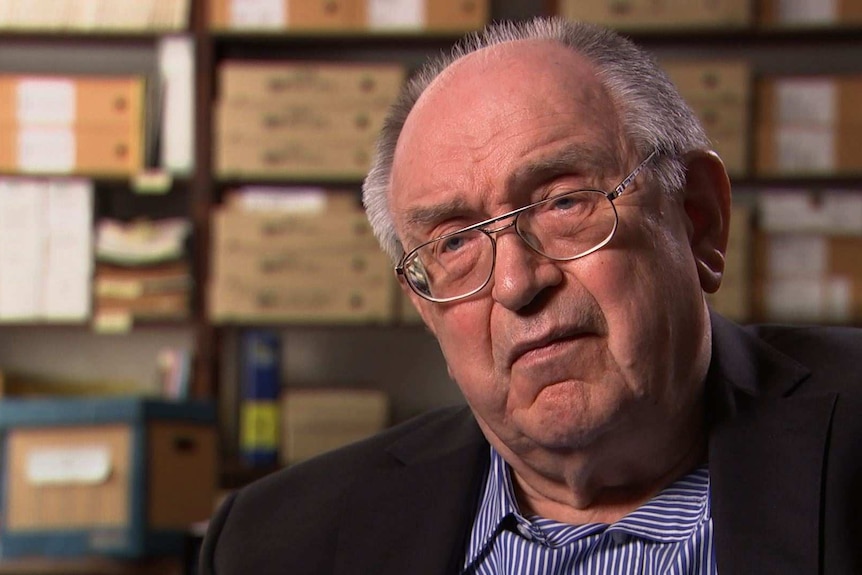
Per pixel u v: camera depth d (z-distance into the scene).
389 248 1.11
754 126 3.35
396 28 3.41
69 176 3.46
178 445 2.88
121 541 2.76
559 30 1.02
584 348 0.90
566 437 0.91
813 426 0.95
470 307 0.95
